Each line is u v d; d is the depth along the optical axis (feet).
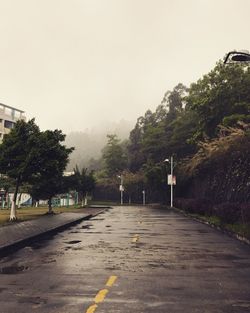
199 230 71.51
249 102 142.31
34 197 125.49
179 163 205.77
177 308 21.85
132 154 403.95
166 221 96.73
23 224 76.64
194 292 25.53
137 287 26.84
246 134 103.24
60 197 258.16
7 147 89.45
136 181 320.50
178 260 38.11
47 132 94.84
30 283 28.17
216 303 22.91
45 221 84.89
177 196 204.33
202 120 153.28
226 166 119.34
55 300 23.56
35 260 38.42
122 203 306.76
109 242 53.06
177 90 377.09
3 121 291.58
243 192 99.14
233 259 38.75
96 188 364.79
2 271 32.76
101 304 22.63
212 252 43.55
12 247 46.57
